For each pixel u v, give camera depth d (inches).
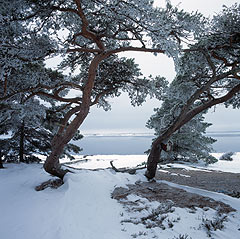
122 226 170.4
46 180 293.0
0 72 197.3
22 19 202.7
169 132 338.6
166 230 162.7
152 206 217.0
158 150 355.6
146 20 172.2
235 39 255.0
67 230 150.8
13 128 525.7
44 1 212.1
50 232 146.5
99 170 402.6
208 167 621.6
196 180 373.1
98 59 267.0
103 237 146.5
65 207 196.9
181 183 349.7
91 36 258.1
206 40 249.3
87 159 978.7
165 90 381.7
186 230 162.7
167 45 182.2
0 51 192.7
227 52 281.9
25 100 333.1
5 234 143.4
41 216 172.9
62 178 308.0
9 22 188.2
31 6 212.4
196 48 265.7
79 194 240.2
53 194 235.6
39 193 234.4
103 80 396.5
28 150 621.0
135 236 151.4
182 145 681.0
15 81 305.4
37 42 202.1
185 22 206.8
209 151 671.1
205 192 270.2
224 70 323.0
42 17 229.3
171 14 214.5
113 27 289.0
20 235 141.9
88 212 195.6
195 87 334.0
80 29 285.4
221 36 254.5
